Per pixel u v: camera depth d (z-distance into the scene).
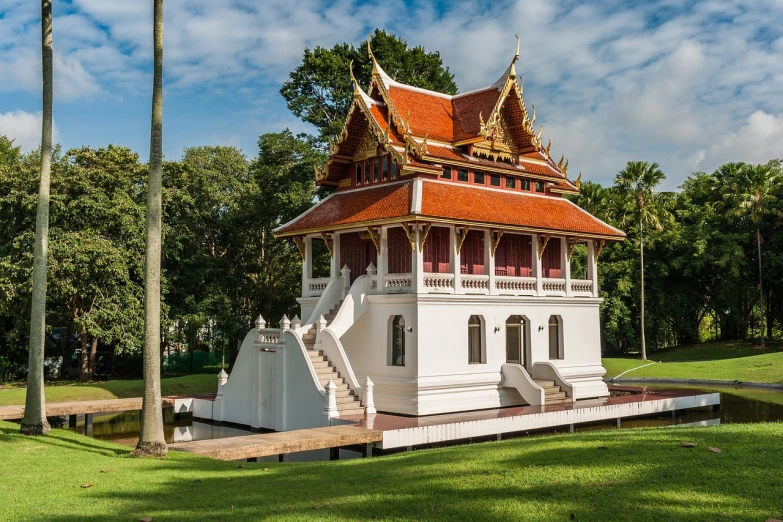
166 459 19.16
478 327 33.91
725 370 52.59
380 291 33.16
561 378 34.56
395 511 12.15
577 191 41.62
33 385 23.67
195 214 53.69
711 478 12.84
